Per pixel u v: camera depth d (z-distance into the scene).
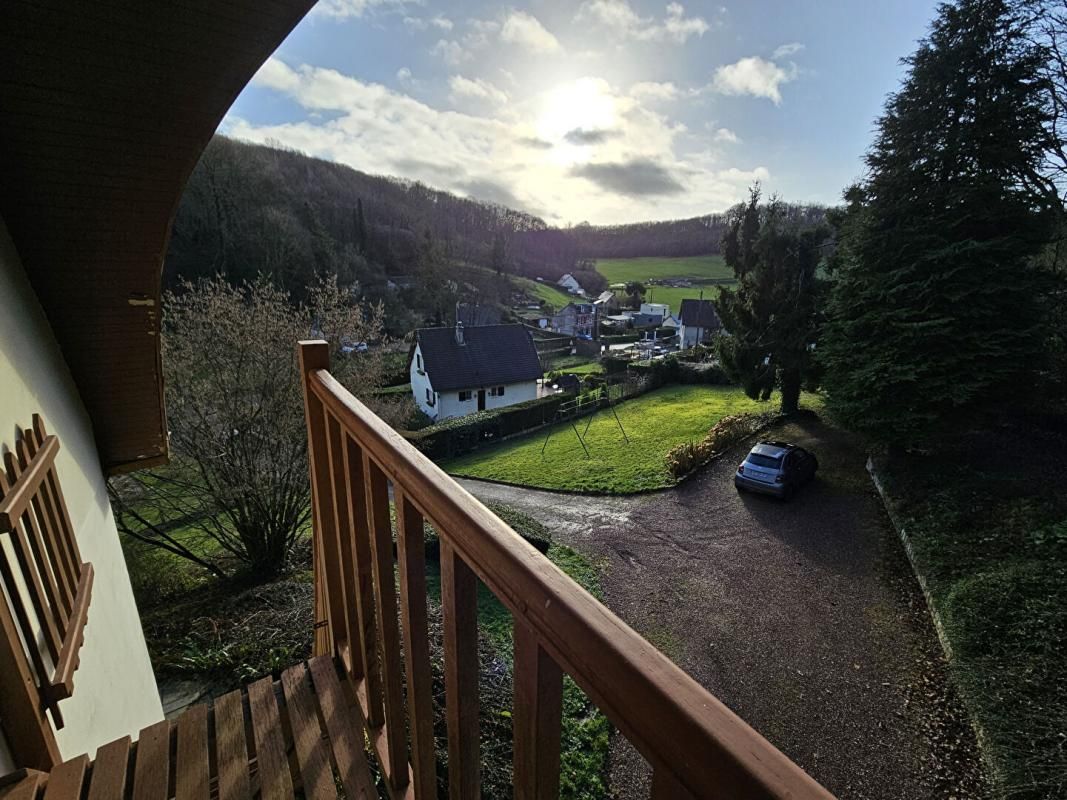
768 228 15.29
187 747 1.46
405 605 1.17
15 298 1.98
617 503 12.40
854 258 11.81
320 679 1.70
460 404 23.69
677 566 9.36
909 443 11.19
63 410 2.42
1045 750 4.79
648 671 0.51
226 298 8.38
